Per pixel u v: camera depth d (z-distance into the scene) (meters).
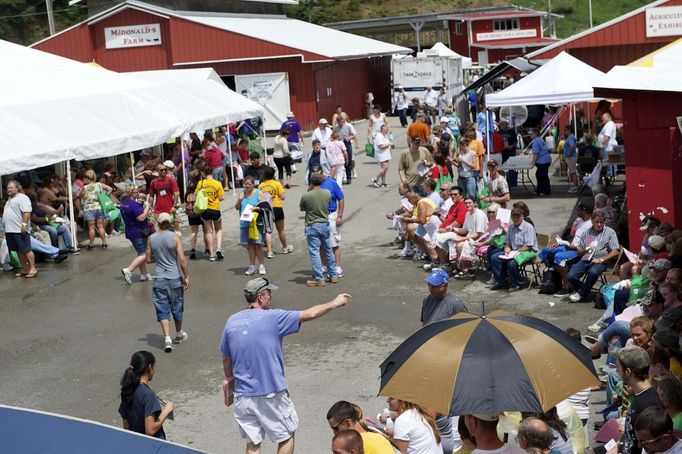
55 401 13.08
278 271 19.67
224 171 29.89
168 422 12.14
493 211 17.45
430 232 18.98
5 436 4.31
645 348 9.94
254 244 19.31
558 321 15.12
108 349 15.24
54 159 21.66
